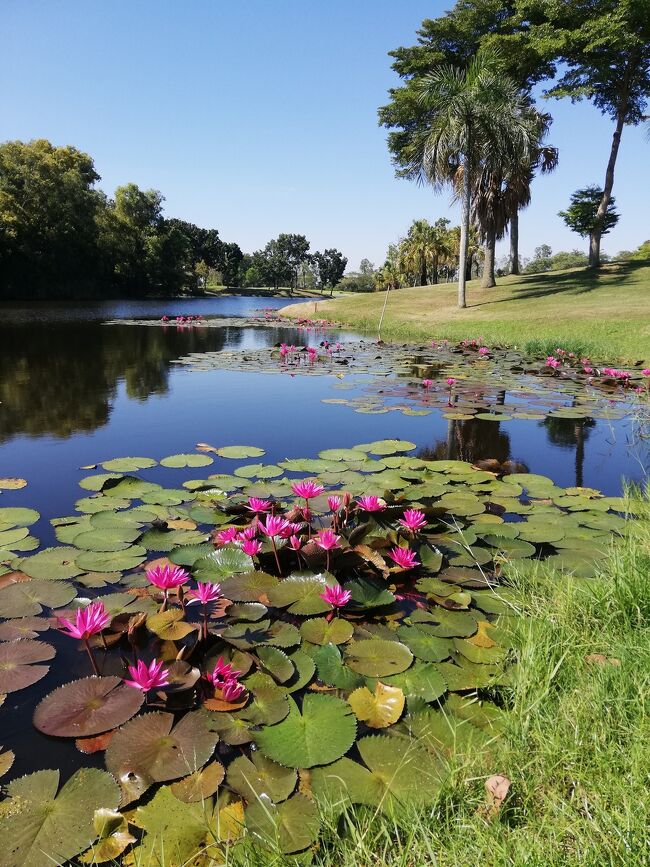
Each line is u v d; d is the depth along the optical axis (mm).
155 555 2639
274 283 85000
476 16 22531
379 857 1196
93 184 39562
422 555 2645
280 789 1391
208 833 1267
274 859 1185
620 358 9781
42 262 32688
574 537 2889
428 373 8836
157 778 1414
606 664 1721
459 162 19531
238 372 8945
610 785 1298
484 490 3652
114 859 1206
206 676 1784
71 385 7480
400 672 1854
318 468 4004
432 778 1425
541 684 1683
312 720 1631
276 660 1879
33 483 3658
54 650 1947
